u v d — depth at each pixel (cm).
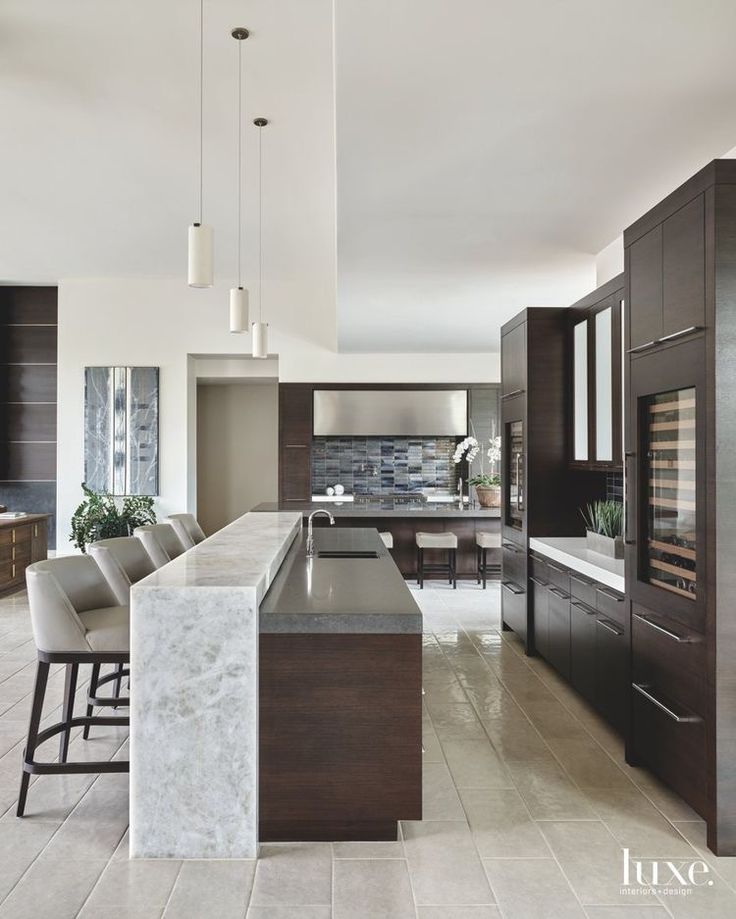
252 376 997
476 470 963
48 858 250
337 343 874
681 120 300
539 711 402
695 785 268
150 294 930
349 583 318
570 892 231
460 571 816
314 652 261
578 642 412
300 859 250
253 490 1152
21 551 768
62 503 929
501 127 306
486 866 246
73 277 923
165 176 586
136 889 231
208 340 934
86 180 595
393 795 262
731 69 260
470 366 959
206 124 491
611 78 266
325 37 390
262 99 457
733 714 252
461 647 539
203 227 359
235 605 250
